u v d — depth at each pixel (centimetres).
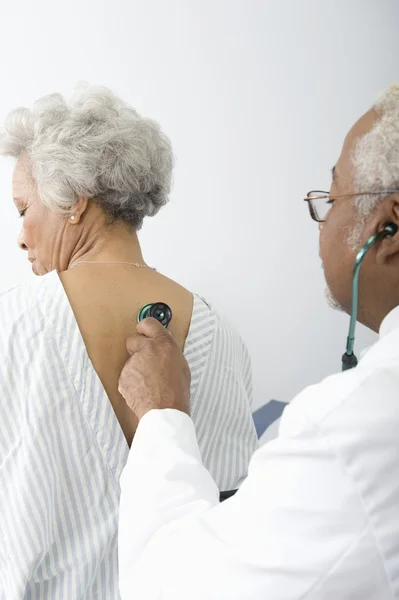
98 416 89
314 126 280
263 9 263
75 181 93
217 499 77
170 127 254
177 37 251
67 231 97
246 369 117
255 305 281
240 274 277
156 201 103
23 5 221
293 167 279
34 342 87
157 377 87
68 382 88
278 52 268
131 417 92
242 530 61
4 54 220
